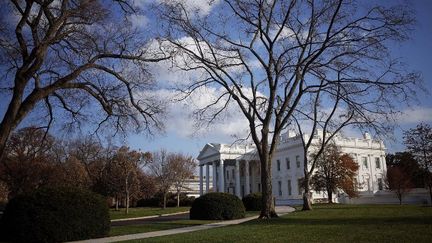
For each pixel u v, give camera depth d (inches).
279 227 646.5
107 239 613.9
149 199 2930.6
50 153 1947.6
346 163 2046.0
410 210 1021.2
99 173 2220.7
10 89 788.0
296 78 949.8
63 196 631.2
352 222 685.9
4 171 1760.6
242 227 688.4
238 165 3282.5
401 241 426.0
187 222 925.8
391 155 3223.4
